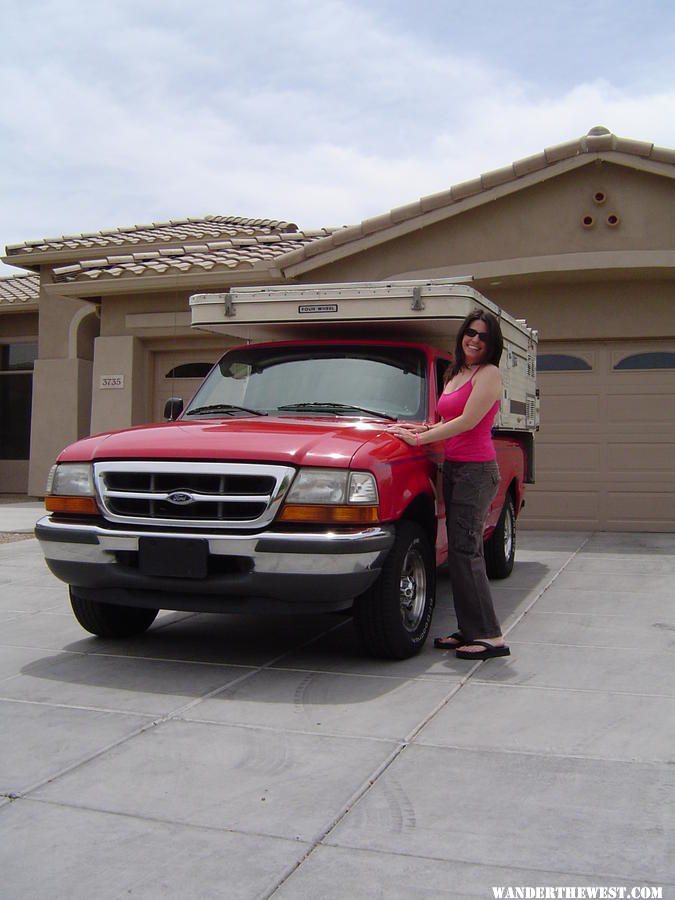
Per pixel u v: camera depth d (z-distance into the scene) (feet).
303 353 21.07
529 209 35.63
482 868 9.23
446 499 17.43
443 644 18.10
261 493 15.48
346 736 13.03
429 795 10.98
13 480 57.52
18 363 58.08
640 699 14.73
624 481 37.22
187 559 15.49
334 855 9.51
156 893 8.80
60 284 45.01
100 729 13.39
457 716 13.88
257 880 9.02
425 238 37.06
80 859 9.47
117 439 17.03
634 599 23.06
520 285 37.52
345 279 38.34
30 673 16.43
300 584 15.23
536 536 35.88
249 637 19.29
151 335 44.91
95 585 16.56
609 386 37.35
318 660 17.29
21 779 11.55
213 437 16.40
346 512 15.30
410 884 8.93
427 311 19.65
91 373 52.85
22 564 29.53
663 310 36.32
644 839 9.83
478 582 17.26
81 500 16.61
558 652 17.80
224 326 21.62
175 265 42.52
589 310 36.99
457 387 17.34
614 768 11.80
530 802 10.76
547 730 13.25
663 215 34.37
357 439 16.44
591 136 33.94
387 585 16.40
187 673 16.39
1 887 8.93
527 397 27.43
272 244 47.85
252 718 13.84
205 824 10.24
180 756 12.29
